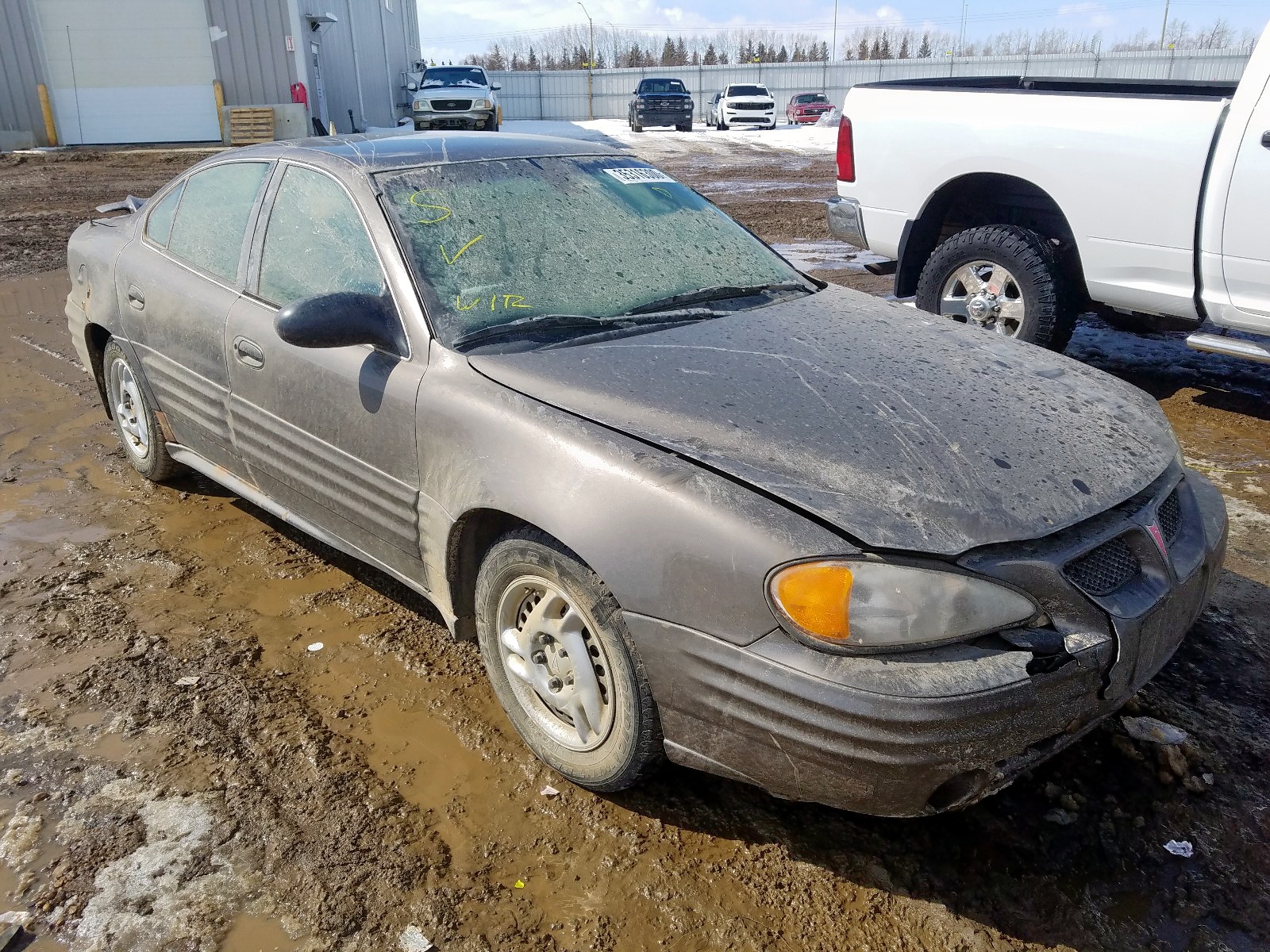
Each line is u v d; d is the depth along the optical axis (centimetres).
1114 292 507
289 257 324
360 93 2902
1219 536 258
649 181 364
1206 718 280
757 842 240
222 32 2194
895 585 200
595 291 300
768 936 213
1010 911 219
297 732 278
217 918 216
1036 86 679
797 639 202
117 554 383
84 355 454
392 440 279
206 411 362
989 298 550
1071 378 282
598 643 236
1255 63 436
